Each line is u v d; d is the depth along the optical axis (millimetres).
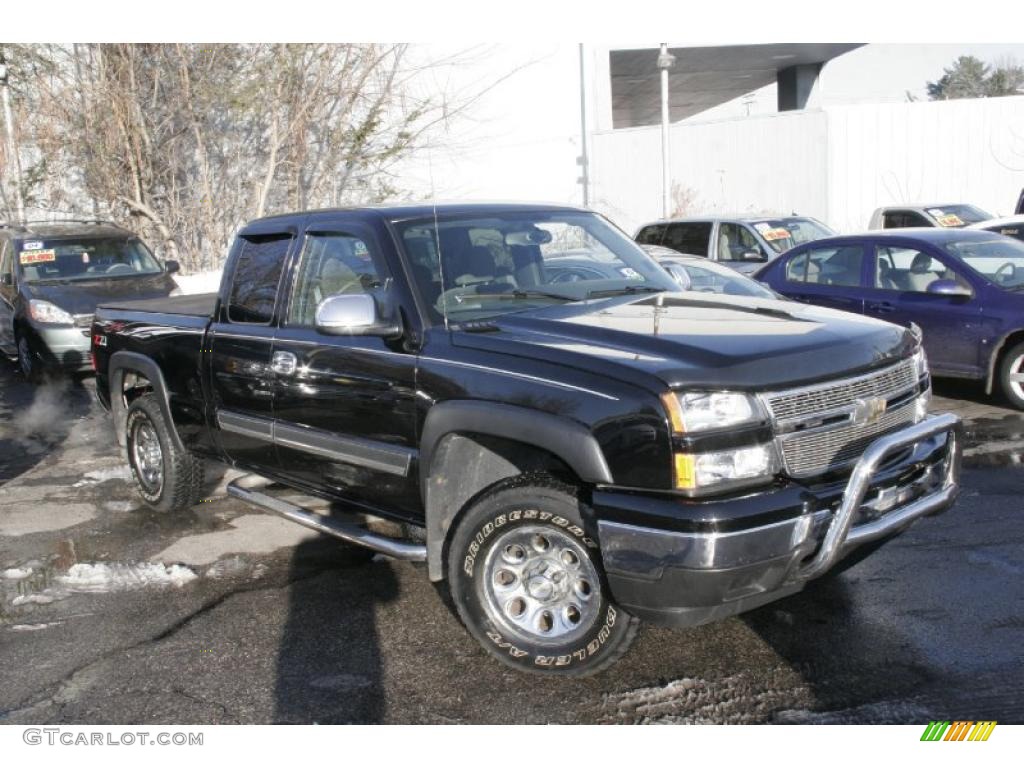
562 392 3584
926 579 4625
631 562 3381
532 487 3721
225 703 3752
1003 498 5824
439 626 4371
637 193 23438
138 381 6547
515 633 3854
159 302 6711
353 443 4453
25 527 6121
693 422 3336
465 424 3850
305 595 4801
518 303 4418
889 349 3902
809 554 3453
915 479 3877
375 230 4496
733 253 13781
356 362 4379
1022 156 23500
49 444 8516
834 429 3629
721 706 3590
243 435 5230
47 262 12094
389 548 4352
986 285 8305
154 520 6160
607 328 3873
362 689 3822
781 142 23000
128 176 18312
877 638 4039
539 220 4988
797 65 31109
